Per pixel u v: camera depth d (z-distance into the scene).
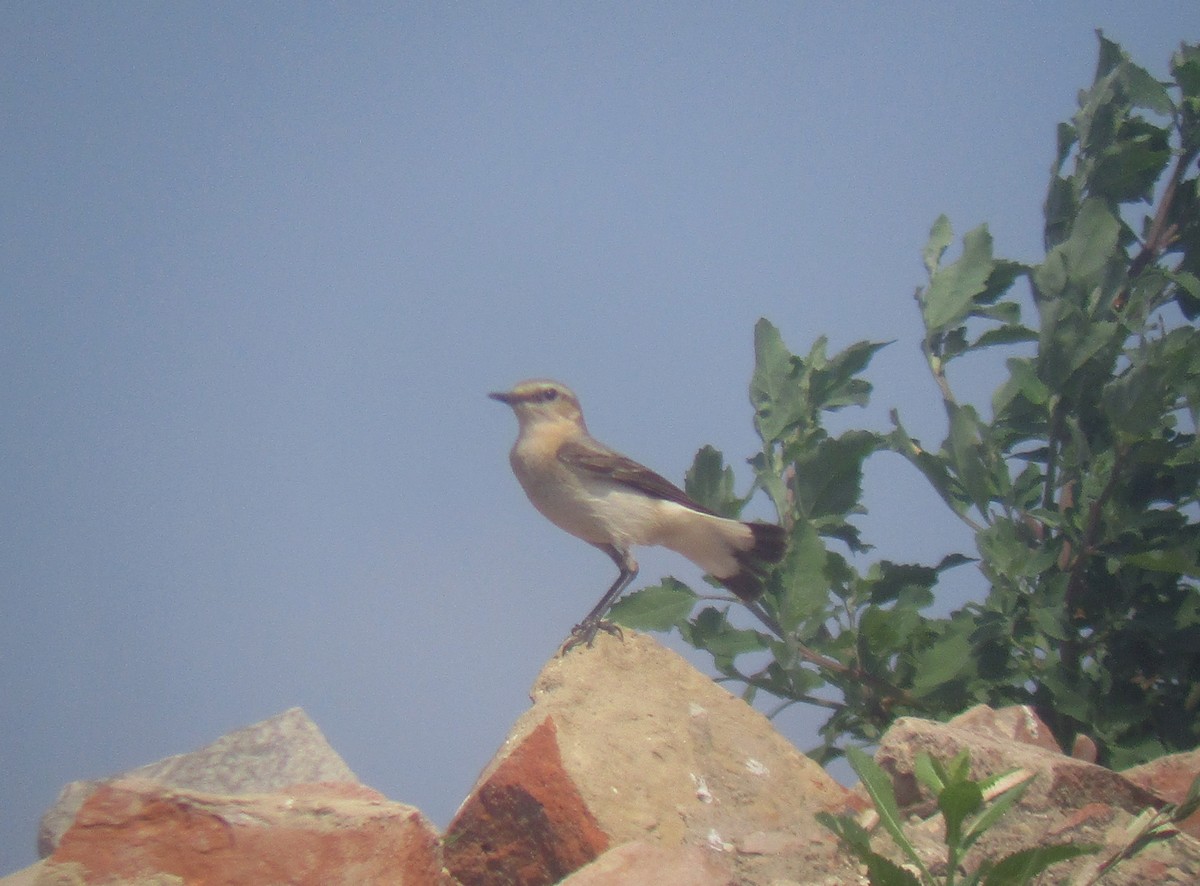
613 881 7.48
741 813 8.85
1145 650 11.43
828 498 12.38
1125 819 7.86
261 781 11.80
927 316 12.83
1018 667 11.54
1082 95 13.45
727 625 12.23
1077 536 11.38
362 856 7.23
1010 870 6.42
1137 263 12.99
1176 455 11.20
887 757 8.49
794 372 13.38
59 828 11.04
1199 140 12.66
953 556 12.21
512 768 8.58
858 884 7.88
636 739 9.22
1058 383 11.67
